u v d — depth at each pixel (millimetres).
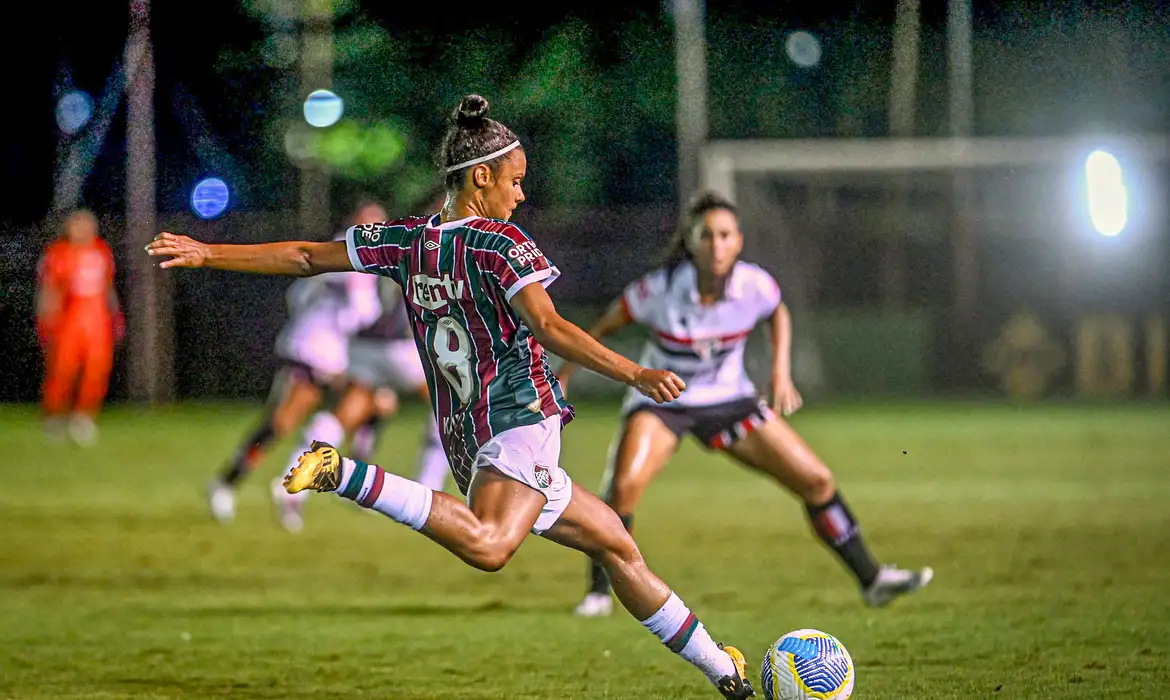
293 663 24094
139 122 81062
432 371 18328
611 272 91500
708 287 27781
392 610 29422
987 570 33406
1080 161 88625
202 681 22688
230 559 36562
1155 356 89125
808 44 97375
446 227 17828
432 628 27359
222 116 80562
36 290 86000
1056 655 23953
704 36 96625
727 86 98250
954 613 28125
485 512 17453
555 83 87875
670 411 28047
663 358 28203
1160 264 88938
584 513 18266
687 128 88875
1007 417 77500
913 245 94438
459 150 18047
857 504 45906
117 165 84062
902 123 96625
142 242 84625
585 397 92688
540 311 17031
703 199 27656
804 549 37562
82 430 69375
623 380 16734
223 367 92188
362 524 43125
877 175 95062
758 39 97625
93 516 44594
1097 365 89812
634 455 27625
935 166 88562
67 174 82938
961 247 91375
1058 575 32531
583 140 93062
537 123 92125
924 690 21453
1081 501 45844
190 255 18266
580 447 63312
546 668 23578
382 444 64438
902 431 70500
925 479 52344
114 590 32000
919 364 91625
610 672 23219
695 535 40312
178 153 82625
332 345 42094
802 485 28141
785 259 92312
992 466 56000
